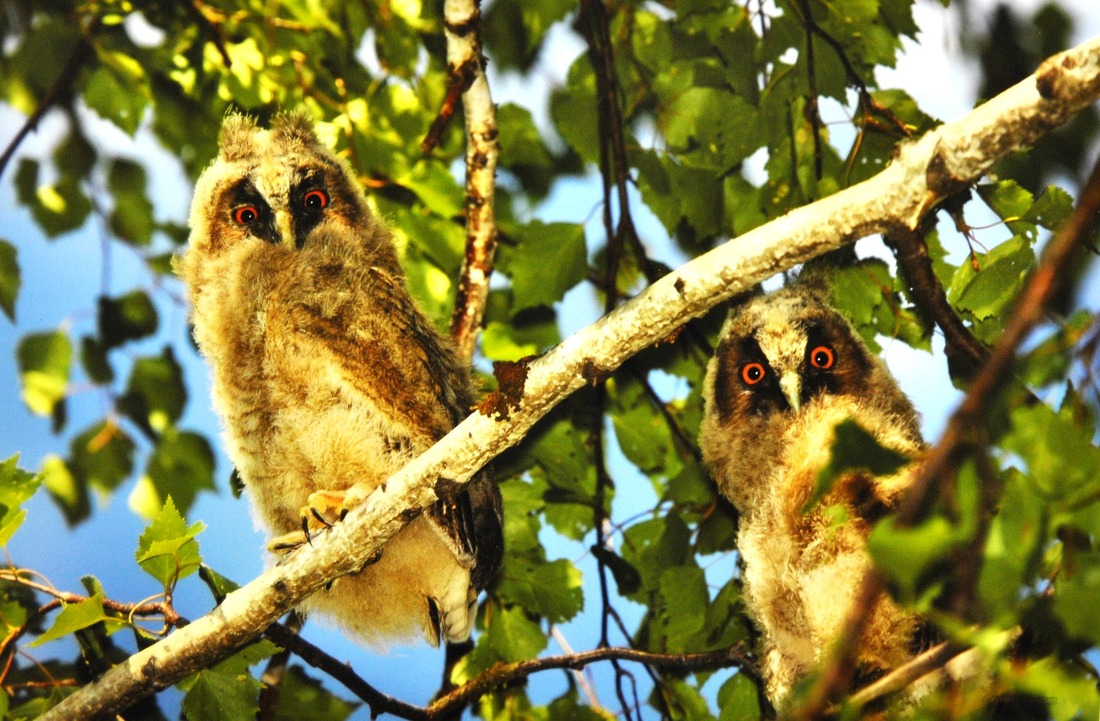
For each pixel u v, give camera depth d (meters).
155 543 7.56
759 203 10.34
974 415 4.45
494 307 12.30
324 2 12.74
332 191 11.11
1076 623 4.35
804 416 10.02
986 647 4.46
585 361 7.29
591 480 11.22
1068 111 6.30
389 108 11.80
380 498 7.76
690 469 10.88
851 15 9.96
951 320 7.09
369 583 10.04
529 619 10.66
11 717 8.11
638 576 10.38
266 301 9.41
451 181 11.43
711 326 11.84
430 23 12.80
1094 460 4.66
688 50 11.47
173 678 7.93
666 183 11.16
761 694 9.92
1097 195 4.54
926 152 6.59
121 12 12.93
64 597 7.96
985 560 4.61
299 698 10.98
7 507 7.66
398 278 10.47
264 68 12.05
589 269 12.50
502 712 10.49
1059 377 4.87
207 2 12.95
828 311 10.62
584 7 11.12
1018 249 7.84
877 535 4.29
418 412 9.43
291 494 9.65
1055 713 5.29
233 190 10.95
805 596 8.55
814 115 9.80
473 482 9.58
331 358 9.24
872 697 5.48
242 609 7.85
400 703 9.20
